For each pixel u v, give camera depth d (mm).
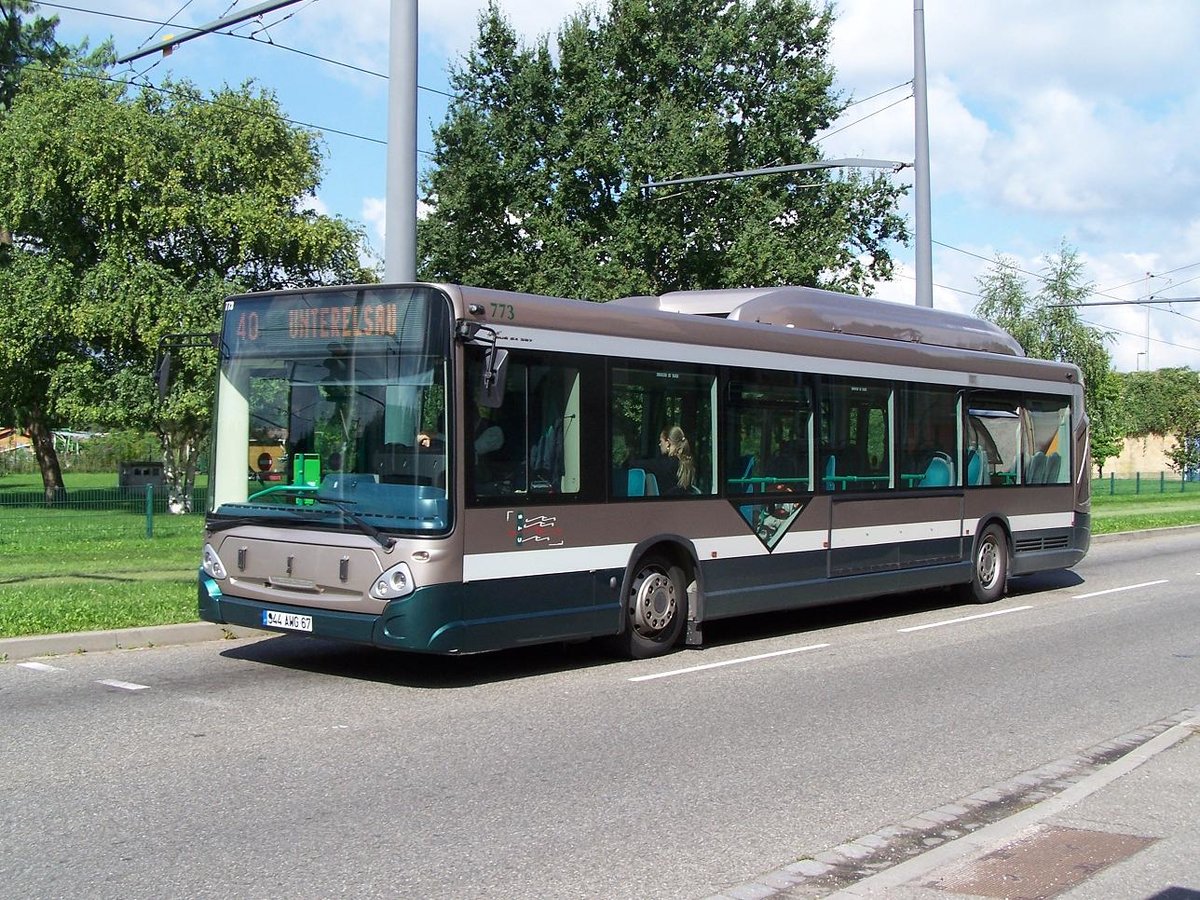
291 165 32594
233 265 32406
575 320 10008
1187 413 64250
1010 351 16328
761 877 5234
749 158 36438
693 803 6387
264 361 9773
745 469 11703
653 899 4941
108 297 30375
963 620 13961
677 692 9414
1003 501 15586
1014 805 6488
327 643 11352
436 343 9000
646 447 10641
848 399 13062
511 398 9422
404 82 13586
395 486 9000
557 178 35719
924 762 7391
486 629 9141
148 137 30375
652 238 33438
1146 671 10664
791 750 7629
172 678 9547
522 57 36875
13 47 40906
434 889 5004
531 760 7219
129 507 21438
